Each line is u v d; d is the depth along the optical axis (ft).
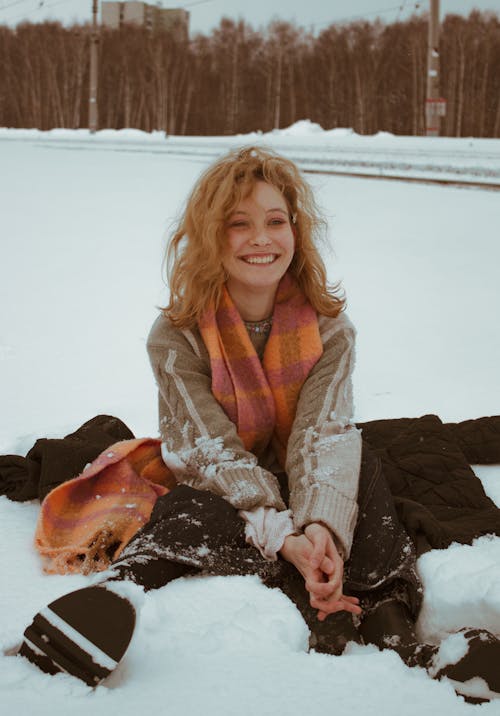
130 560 5.92
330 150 64.49
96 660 4.73
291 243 7.30
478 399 12.14
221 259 7.27
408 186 40.57
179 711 4.51
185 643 5.30
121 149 76.59
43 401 12.10
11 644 5.28
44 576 6.55
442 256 24.07
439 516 7.40
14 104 167.73
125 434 9.14
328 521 6.02
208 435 6.98
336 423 7.03
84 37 162.61
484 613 5.75
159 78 153.69
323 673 4.99
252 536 6.24
